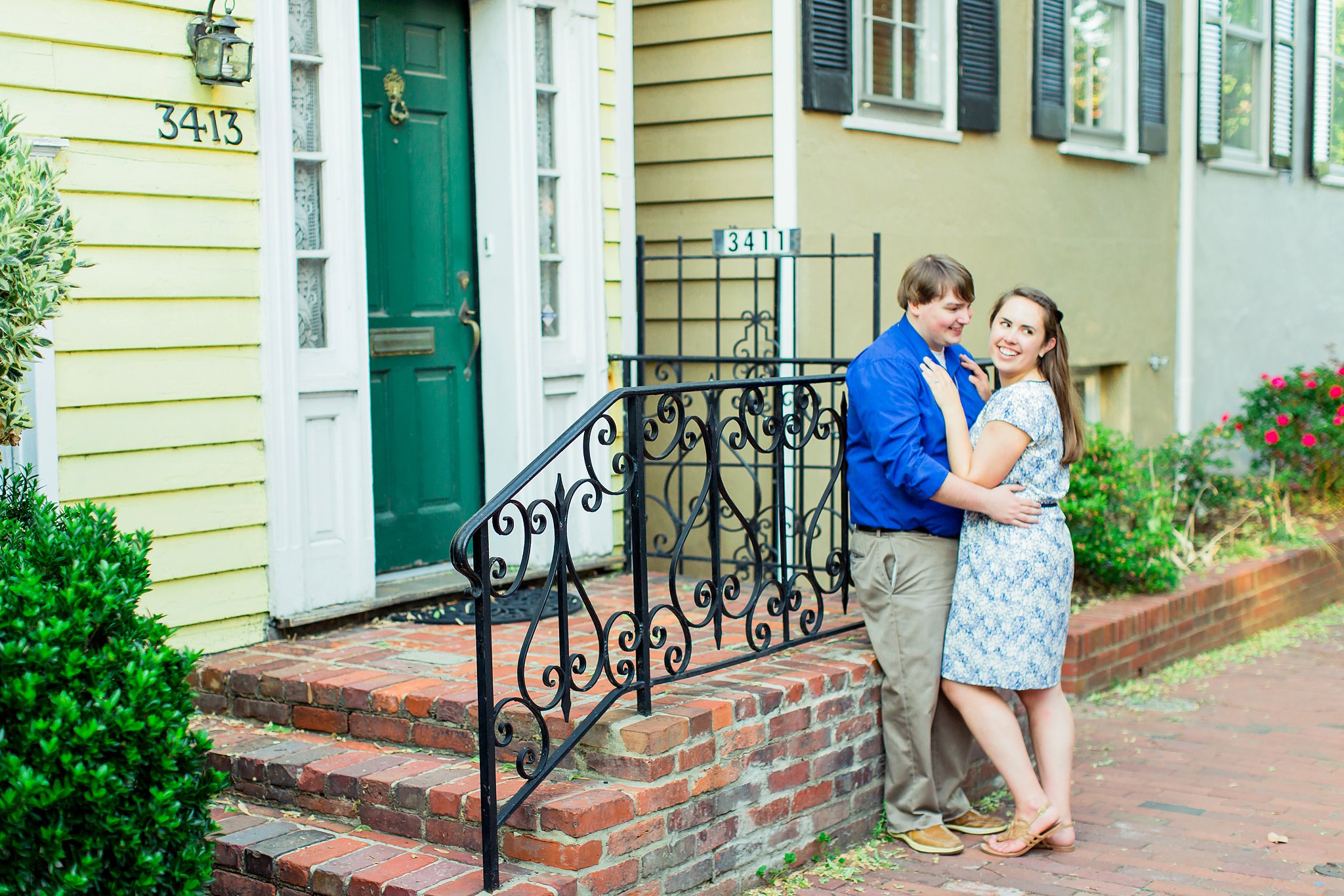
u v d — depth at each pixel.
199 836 3.08
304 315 4.93
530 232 5.64
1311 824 4.54
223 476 4.59
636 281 6.35
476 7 5.63
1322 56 11.46
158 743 2.90
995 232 8.10
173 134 4.41
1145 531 6.94
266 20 4.63
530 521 3.37
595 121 5.96
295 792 3.82
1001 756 4.18
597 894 3.35
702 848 3.69
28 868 2.73
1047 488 4.11
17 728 2.73
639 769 3.53
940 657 4.22
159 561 4.43
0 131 3.20
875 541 4.27
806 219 6.79
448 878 3.29
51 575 3.05
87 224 4.21
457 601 5.36
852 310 7.11
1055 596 4.12
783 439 4.32
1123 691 6.34
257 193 4.65
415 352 5.50
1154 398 9.77
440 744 3.89
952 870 4.09
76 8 4.18
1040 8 8.26
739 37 6.79
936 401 4.12
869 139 7.14
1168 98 9.74
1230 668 6.84
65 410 4.19
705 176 6.98
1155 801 4.79
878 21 7.27
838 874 4.03
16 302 3.02
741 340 6.65
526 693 3.33
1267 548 8.20
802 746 4.04
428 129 5.55
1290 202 11.41
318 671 4.27
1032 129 8.31
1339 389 8.92
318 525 4.91
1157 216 9.72
